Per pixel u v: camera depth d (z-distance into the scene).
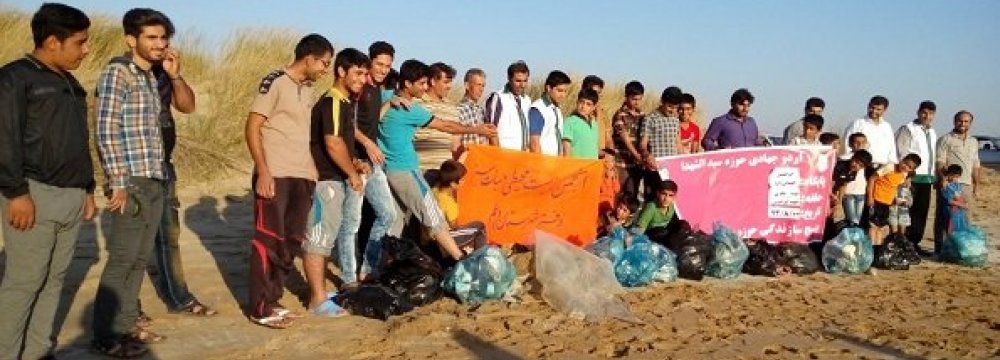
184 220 10.82
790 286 8.47
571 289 6.96
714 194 9.97
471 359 5.46
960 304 7.85
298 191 6.14
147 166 5.19
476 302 7.03
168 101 6.16
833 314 7.19
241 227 10.58
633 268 8.02
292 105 6.06
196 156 13.47
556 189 9.17
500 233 8.98
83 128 4.68
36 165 4.43
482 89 8.98
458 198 8.84
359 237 8.01
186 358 5.36
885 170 10.95
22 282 4.52
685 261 8.55
